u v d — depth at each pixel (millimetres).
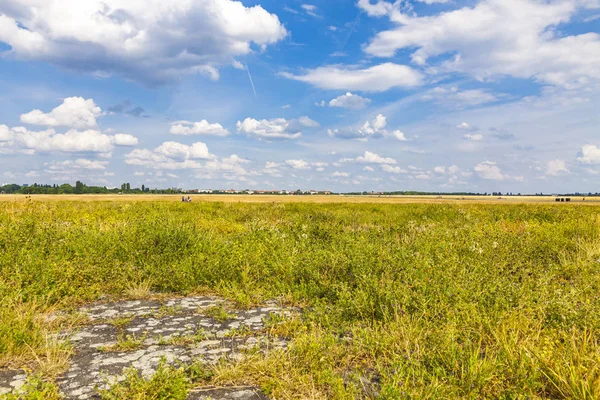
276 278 6883
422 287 5363
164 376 3273
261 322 5012
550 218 16891
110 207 20859
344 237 9453
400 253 7047
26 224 8703
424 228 11164
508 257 7426
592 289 5633
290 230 10953
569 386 3098
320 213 18969
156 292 6414
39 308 5180
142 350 4066
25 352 3836
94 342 4293
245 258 7438
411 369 3369
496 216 17438
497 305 4664
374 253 7129
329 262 6984
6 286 5219
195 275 6691
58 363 3617
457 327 4281
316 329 4516
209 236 9406
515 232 11133
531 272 6785
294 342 4094
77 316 5012
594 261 7609
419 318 4504
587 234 10898
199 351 4051
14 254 6676
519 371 3277
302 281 6555
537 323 4367
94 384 3322
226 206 24656
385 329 4496
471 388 3262
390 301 5047
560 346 3664
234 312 5441
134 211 17594
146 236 8180
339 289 6066
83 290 5926
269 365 3570
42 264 6266
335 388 3156
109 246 7832
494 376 3273
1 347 3770
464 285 5328
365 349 4055
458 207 22984
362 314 5086
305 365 3609
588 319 4254
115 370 3588
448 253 7352
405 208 26688
